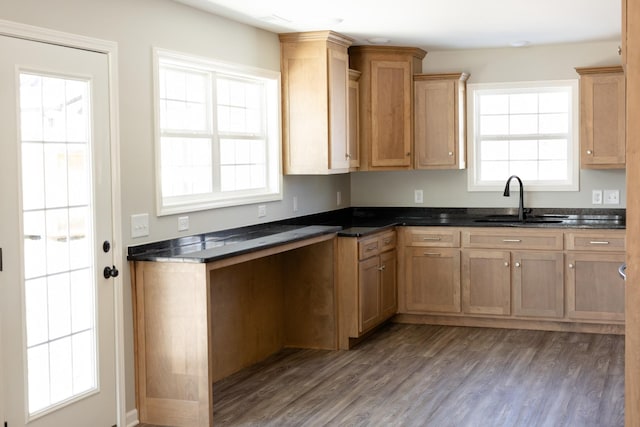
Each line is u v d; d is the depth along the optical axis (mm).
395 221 6863
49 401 3715
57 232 3738
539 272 6320
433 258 6609
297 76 5895
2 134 3410
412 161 6891
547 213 6930
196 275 4113
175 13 4645
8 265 3459
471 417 4238
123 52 4180
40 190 3631
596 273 6164
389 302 6508
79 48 3852
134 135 4273
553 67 6805
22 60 3504
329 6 4934
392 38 6250
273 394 4734
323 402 4551
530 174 7047
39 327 3645
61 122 3752
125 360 4195
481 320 6566
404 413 4320
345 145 6180
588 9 5211
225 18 5184
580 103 6441
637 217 2531
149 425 4242
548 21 5629
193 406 4176
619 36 6332
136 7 4281
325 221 6832
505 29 5938
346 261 5805
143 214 4348
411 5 4957
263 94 5855
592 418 4203
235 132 5500
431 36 6188
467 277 6523
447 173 7195
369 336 6289
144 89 4355
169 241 4594
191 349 4160
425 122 6867
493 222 6652
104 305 4039
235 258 4391
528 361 5395
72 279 3838
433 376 5051
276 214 5934
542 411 4328
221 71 5191
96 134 3967
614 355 5527
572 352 5629
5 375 3455
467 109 7055
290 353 5766
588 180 6789
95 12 3961
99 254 3996
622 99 6316
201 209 4898
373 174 7410
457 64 7031
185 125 4930
